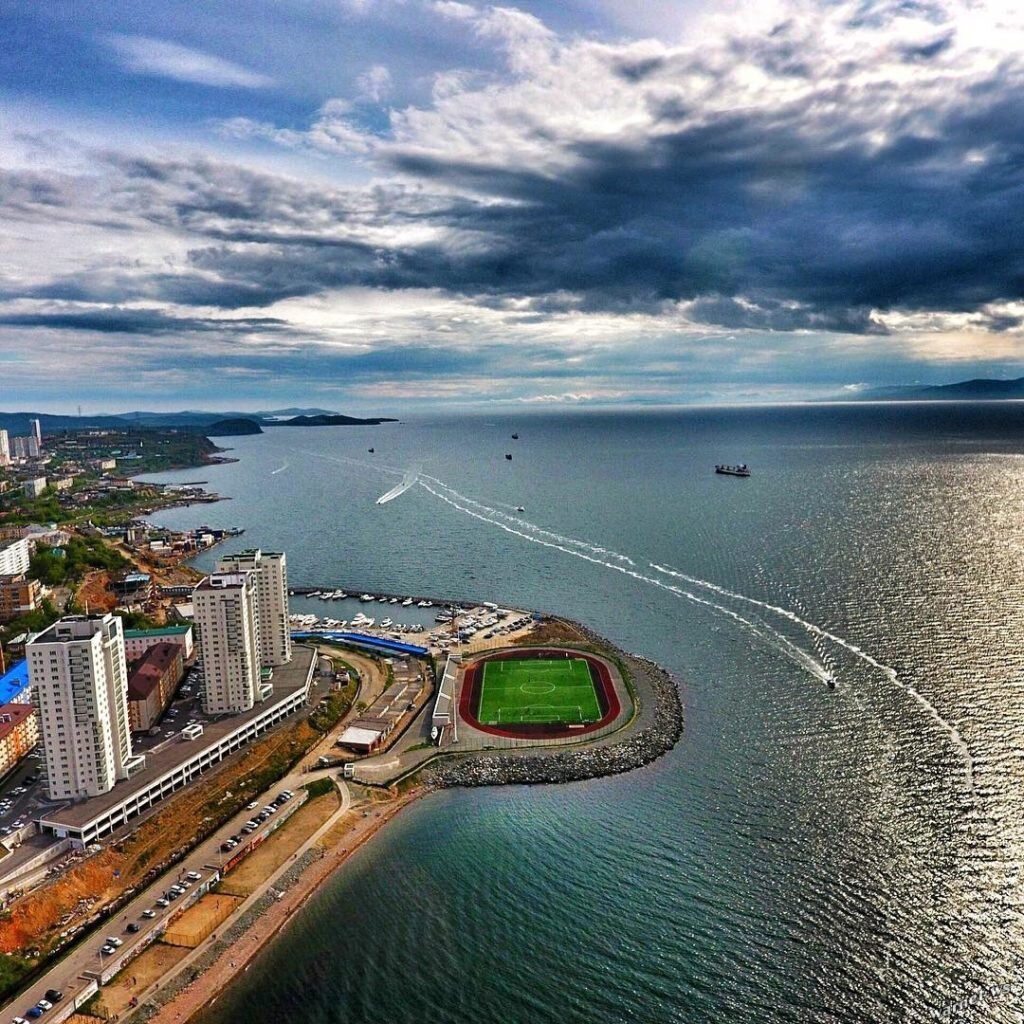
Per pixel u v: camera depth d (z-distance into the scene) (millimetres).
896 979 168625
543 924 193625
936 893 191250
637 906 196125
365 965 188000
